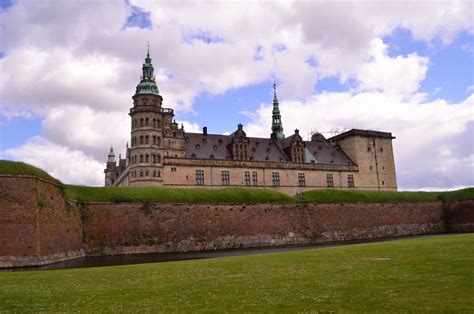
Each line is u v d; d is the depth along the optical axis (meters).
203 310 12.46
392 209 68.75
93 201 46.94
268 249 48.84
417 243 33.47
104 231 46.16
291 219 58.53
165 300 14.10
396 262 21.19
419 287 14.37
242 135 84.31
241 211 55.22
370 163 98.38
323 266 21.47
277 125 115.75
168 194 53.06
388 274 17.41
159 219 49.72
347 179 94.12
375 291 14.10
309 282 16.50
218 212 53.62
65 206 41.56
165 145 77.06
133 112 76.50
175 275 20.69
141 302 13.88
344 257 25.83
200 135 85.06
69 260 39.72
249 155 85.75
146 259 39.53
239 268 22.75
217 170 79.94
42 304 14.00
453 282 14.88
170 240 49.38
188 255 43.44
